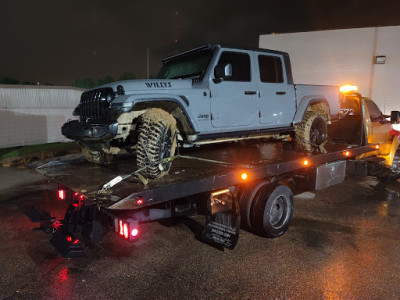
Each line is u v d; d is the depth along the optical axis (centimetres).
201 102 424
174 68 514
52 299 287
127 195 293
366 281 317
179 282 316
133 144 458
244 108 477
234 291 300
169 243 411
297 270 339
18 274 333
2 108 1301
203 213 389
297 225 477
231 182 382
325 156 529
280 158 486
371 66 2041
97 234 331
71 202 354
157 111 367
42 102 1425
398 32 1961
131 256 374
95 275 330
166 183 334
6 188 712
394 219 504
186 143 442
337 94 641
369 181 771
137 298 289
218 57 451
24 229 463
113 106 356
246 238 429
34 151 1198
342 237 432
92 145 417
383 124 754
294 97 551
